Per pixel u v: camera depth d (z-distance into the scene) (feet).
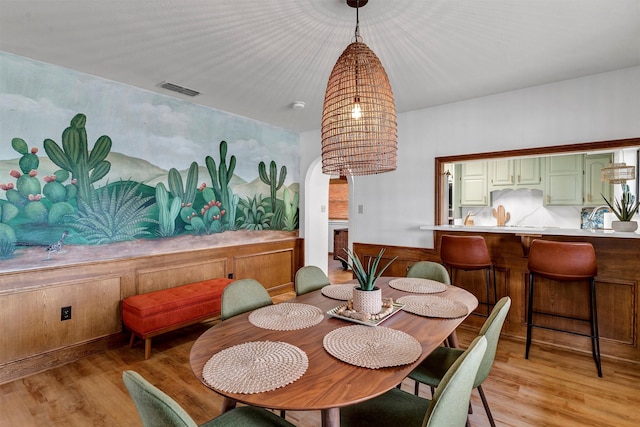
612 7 5.87
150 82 9.57
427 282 7.72
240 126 13.11
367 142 5.53
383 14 6.17
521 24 6.47
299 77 9.18
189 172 11.37
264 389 3.31
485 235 10.37
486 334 4.58
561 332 9.23
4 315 7.58
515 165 15.69
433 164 11.69
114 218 9.52
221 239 12.44
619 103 8.63
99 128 9.20
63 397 6.95
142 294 9.86
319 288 7.91
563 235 8.87
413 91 10.16
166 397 2.82
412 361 3.87
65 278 8.50
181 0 5.78
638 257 8.21
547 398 6.86
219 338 4.64
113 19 6.38
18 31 6.81
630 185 12.76
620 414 6.31
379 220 12.99
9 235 7.76
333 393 3.25
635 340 8.24
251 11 6.11
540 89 9.70
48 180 8.34
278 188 14.88
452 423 3.20
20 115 7.92
